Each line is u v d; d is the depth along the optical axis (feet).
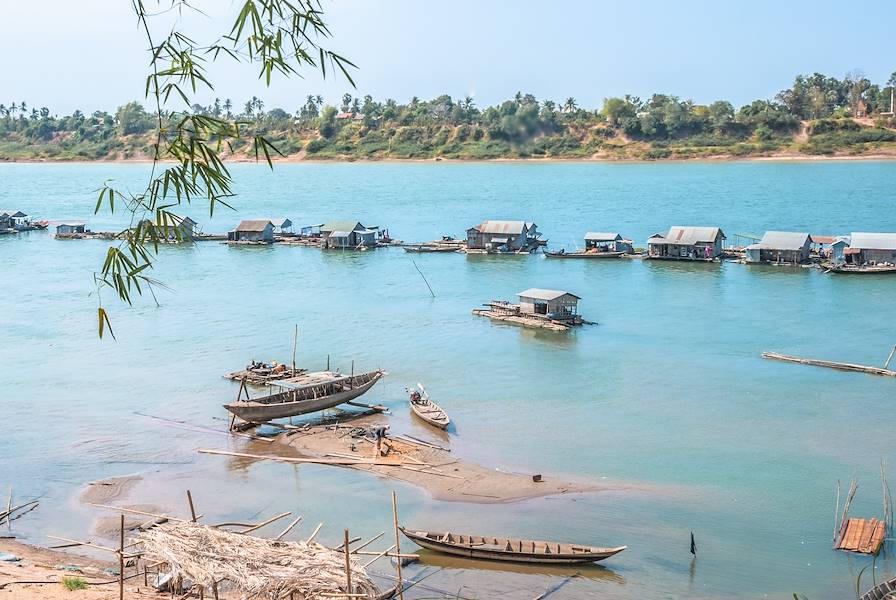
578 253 492.54
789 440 218.18
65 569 143.02
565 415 237.66
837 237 455.22
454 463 203.92
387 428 218.79
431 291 404.16
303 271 462.60
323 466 203.41
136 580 135.64
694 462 204.85
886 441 216.54
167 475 199.11
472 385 264.31
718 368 279.28
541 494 187.21
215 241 579.48
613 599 145.38
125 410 243.19
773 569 155.84
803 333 319.06
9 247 552.41
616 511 179.22
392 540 166.40
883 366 276.82
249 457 208.85
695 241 472.44
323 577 113.60
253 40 57.36
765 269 444.96
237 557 119.44
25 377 274.57
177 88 58.08
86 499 185.47
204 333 328.70
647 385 263.08
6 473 199.93
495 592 147.02
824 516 176.86
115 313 362.94
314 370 279.90
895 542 164.76
